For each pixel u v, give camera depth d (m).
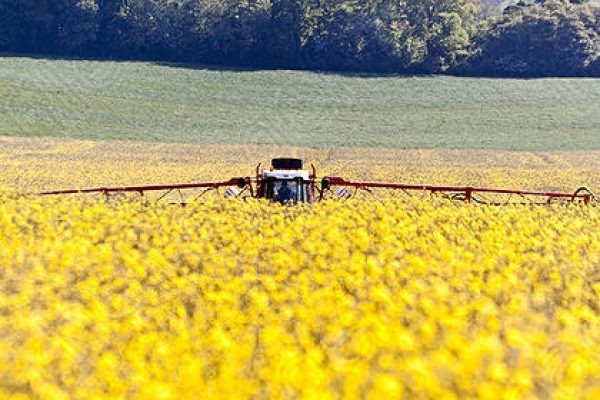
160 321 24.11
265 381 18.14
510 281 26.80
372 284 26.41
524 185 137.00
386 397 16.05
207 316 24.20
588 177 153.12
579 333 21.97
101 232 39.28
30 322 22.27
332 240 34.12
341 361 18.20
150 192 102.88
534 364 18.55
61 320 23.50
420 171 157.12
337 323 20.66
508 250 33.62
